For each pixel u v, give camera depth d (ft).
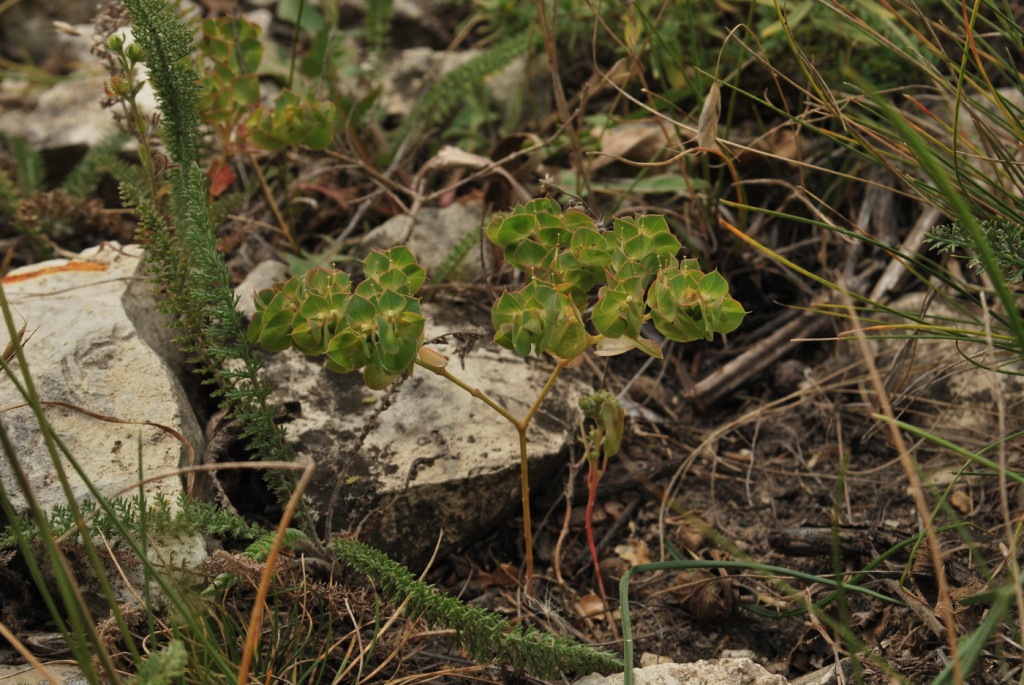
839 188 14.73
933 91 14.74
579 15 16.29
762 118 15.84
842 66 14.57
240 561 8.95
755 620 10.77
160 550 9.66
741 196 13.14
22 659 9.37
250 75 12.51
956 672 6.90
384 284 9.00
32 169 15.66
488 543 11.70
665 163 11.40
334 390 11.94
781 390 13.61
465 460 11.22
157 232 10.61
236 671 9.12
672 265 9.21
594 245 9.22
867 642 10.05
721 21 16.43
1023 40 11.69
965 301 13.16
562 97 13.02
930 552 10.41
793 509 12.23
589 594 11.19
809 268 14.67
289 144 12.31
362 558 9.35
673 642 10.64
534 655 8.95
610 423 9.97
